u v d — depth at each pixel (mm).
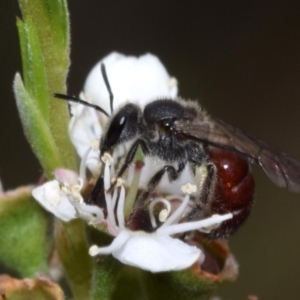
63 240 82
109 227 80
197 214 83
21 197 83
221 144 84
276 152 84
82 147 84
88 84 87
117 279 82
